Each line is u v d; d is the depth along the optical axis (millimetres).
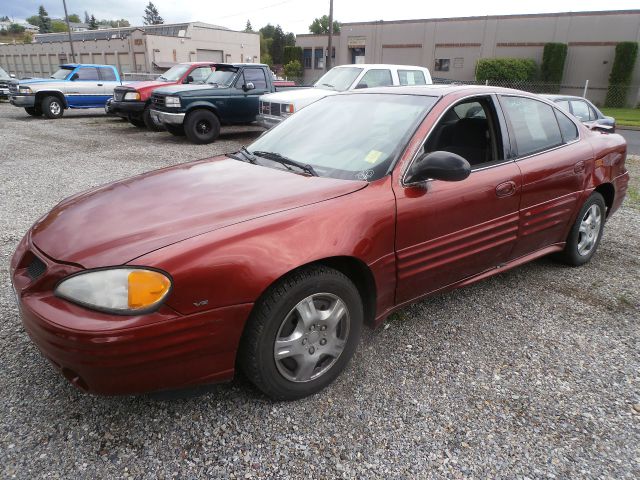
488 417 2387
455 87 3350
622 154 4379
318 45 44250
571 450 2186
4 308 3303
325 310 2459
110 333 1869
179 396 2154
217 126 11328
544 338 3131
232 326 2125
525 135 3496
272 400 2453
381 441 2217
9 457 2061
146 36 47219
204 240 2088
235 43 54312
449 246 2943
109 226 2248
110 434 2211
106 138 12016
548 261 4438
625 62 30516
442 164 2555
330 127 3266
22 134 12422
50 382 2553
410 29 38719
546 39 33750
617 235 5309
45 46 60656
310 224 2322
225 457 2105
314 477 2014
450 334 3146
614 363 2877
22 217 5457
